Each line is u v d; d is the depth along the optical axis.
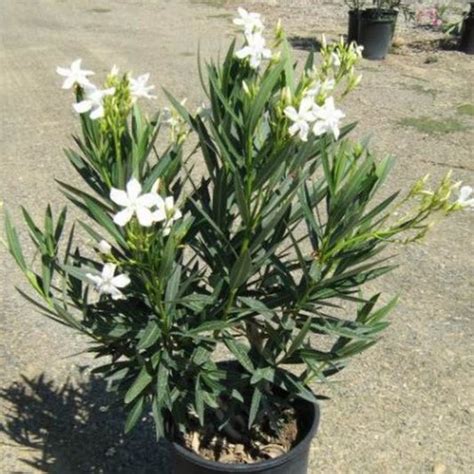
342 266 2.07
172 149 2.07
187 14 11.46
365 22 8.70
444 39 9.67
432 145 6.04
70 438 2.90
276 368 2.19
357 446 2.91
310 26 10.45
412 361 3.39
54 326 3.57
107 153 1.97
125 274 1.97
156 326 2.04
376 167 1.98
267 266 2.25
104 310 2.19
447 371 3.33
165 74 8.05
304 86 1.85
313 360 2.18
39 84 7.64
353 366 3.34
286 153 1.80
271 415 2.27
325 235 1.99
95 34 10.15
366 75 8.13
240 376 2.21
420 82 7.91
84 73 1.86
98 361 3.33
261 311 2.03
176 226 2.05
